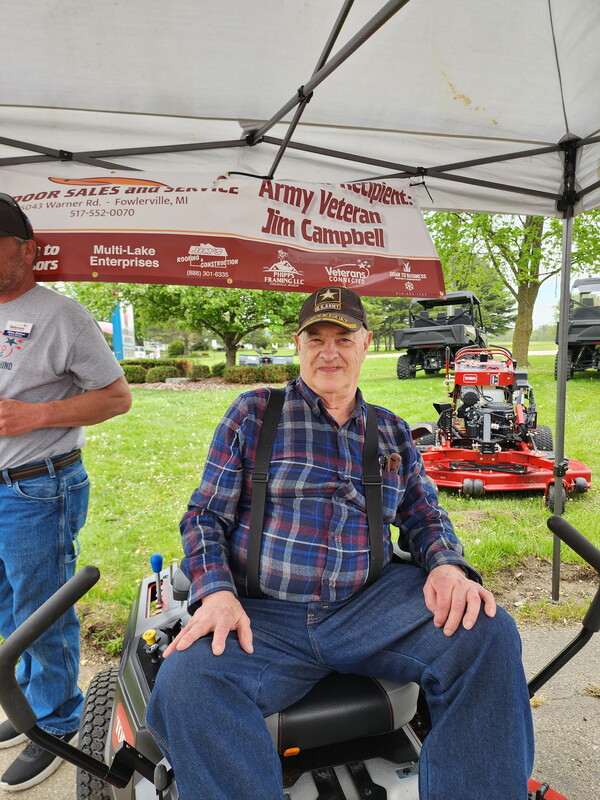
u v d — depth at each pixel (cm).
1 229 207
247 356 2192
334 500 179
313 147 289
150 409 1130
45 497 221
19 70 222
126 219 280
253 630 167
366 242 307
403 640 164
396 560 208
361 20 198
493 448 567
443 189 324
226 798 132
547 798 160
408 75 234
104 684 198
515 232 1427
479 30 208
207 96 243
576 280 1356
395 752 164
